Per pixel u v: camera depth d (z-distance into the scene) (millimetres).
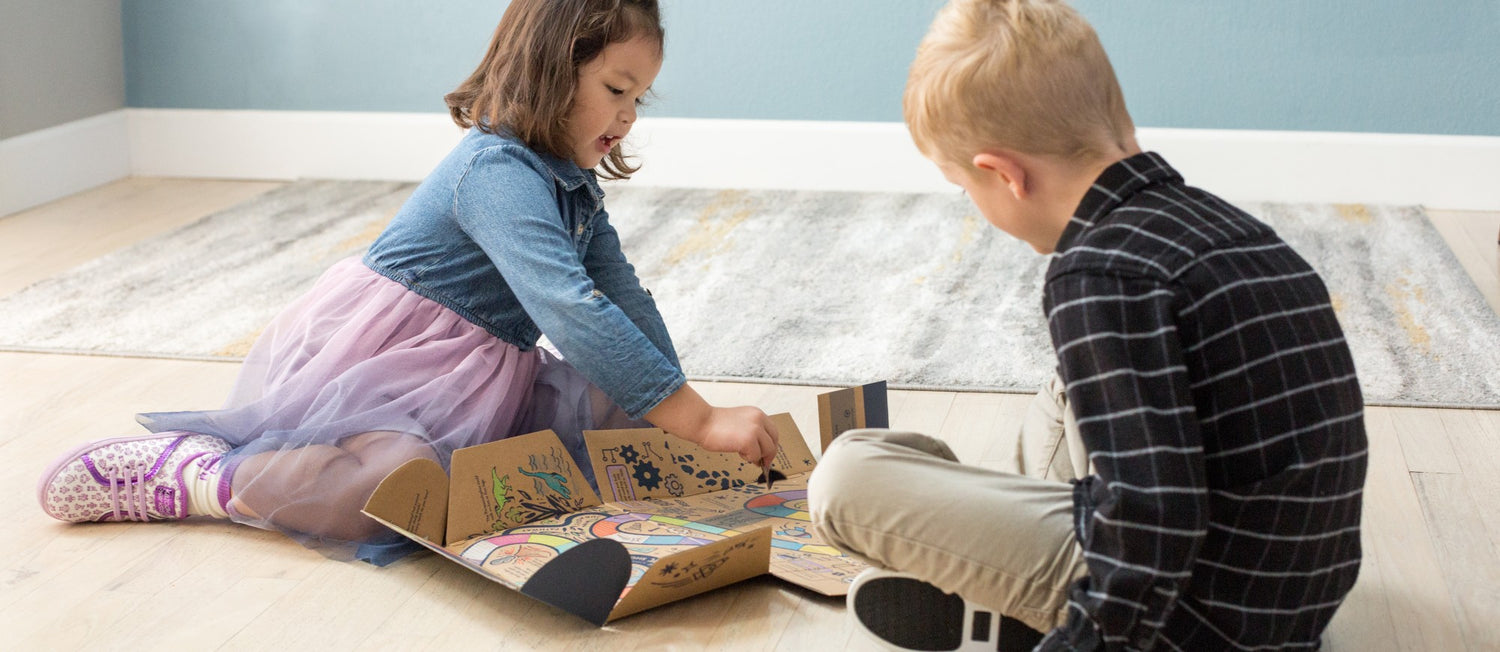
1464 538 1269
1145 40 2869
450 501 1232
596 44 1271
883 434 969
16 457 1545
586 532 1246
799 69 3059
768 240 2605
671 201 2988
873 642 1038
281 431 1334
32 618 1153
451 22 3207
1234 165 2896
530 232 1258
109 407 1724
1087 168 867
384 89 3295
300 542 1283
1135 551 781
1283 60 2818
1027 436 1224
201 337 2033
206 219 2910
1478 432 1548
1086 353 799
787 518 1314
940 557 920
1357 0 2742
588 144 1351
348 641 1110
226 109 3381
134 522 1358
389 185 3266
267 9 3285
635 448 1380
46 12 3080
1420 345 1875
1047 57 854
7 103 2957
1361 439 854
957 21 899
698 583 1138
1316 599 864
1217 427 811
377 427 1297
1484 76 2730
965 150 893
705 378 1817
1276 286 815
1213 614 841
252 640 1113
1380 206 2818
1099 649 813
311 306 1434
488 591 1197
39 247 2670
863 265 2402
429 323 1383
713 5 3051
